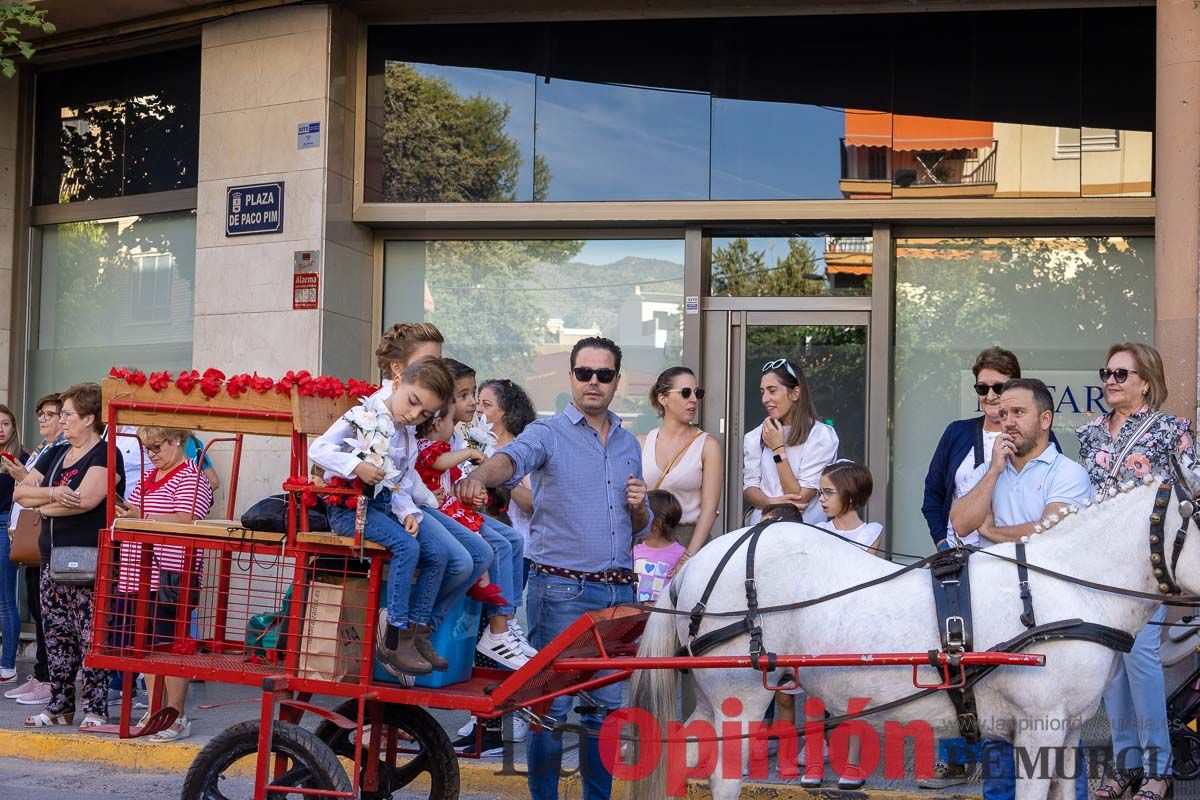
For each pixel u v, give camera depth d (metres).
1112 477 6.17
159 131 10.80
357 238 9.81
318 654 5.10
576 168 9.65
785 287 9.43
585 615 4.96
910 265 9.32
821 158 9.29
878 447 9.11
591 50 9.65
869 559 4.91
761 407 9.42
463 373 6.21
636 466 5.96
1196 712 6.47
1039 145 9.00
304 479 5.17
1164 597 4.52
